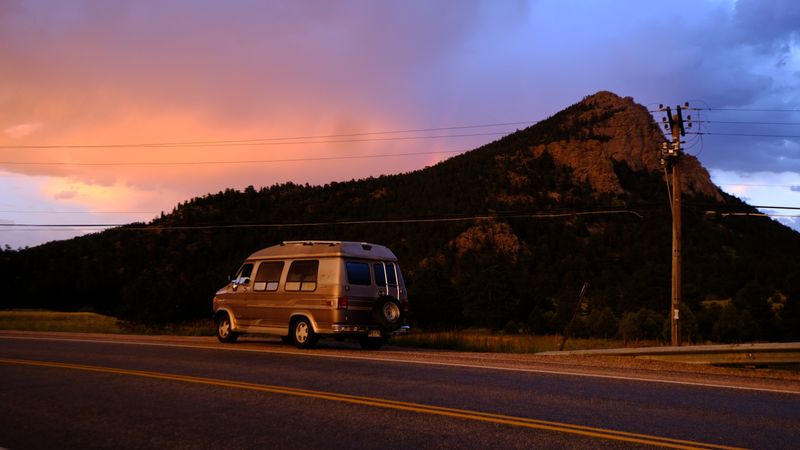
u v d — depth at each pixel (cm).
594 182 16738
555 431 657
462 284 7606
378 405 788
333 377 1019
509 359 1271
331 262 1549
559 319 6444
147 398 851
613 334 5300
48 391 911
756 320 6366
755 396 852
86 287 9706
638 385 938
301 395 858
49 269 10356
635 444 607
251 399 835
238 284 1723
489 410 759
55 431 676
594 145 17962
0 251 10325
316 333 1541
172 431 668
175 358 1298
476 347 1825
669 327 4466
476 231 13550
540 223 14512
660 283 7306
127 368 1142
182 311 3350
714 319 6131
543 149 18500
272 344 1705
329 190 18575
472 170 17938
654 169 18038
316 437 638
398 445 606
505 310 6475
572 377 1014
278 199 17538
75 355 1371
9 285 9888
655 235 12875
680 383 954
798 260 10769
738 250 12325
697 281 10200
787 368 1184
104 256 11731
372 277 1590
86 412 766
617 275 10888
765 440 625
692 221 13500
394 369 1112
